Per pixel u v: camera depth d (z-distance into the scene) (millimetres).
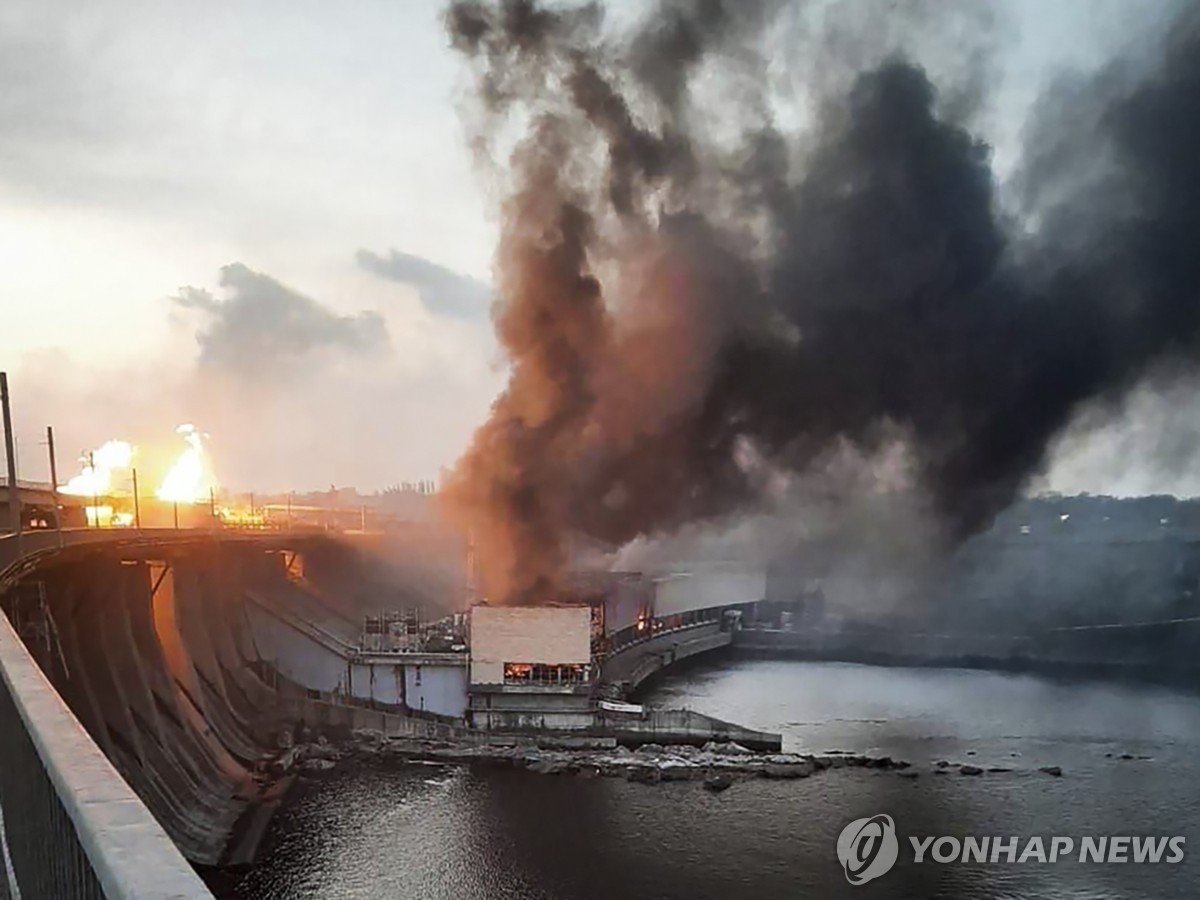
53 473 48000
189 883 3344
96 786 4770
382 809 55688
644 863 48438
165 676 58719
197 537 66875
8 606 38531
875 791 60156
